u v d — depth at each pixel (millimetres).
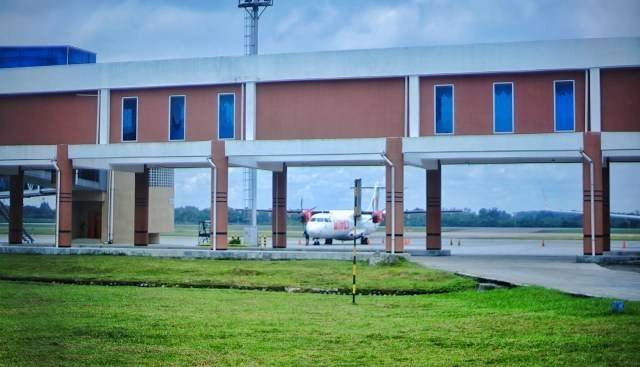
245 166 57312
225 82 59500
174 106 61719
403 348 18531
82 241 77562
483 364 16844
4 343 19250
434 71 55094
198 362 17125
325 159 52844
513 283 32531
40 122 64875
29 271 41688
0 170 65312
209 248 59344
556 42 52938
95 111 63344
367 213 93250
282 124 58688
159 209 83250
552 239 117875
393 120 56375
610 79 52562
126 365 16859
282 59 58156
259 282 35812
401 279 35844
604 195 56969
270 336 20156
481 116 54844
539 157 50312
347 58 56844
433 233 57562
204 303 27688
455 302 28281
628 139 47906
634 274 37562
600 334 19578
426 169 57469
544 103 53781
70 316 23875
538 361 17016
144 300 28531
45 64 74188
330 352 18125
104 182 77062
